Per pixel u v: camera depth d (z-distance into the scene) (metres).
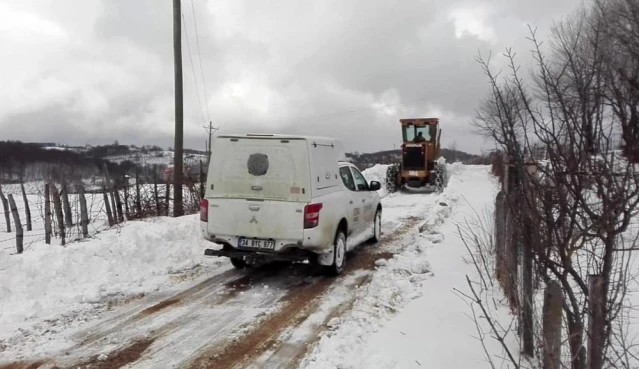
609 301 2.97
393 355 4.42
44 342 5.05
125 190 12.62
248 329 5.46
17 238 8.59
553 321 3.10
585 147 2.70
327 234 7.34
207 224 7.45
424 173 21.98
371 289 6.81
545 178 3.00
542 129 2.86
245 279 7.57
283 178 7.18
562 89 2.87
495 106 3.31
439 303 5.75
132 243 8.36
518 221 3.38
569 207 2.83
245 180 7.32
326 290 6.99
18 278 6.48
